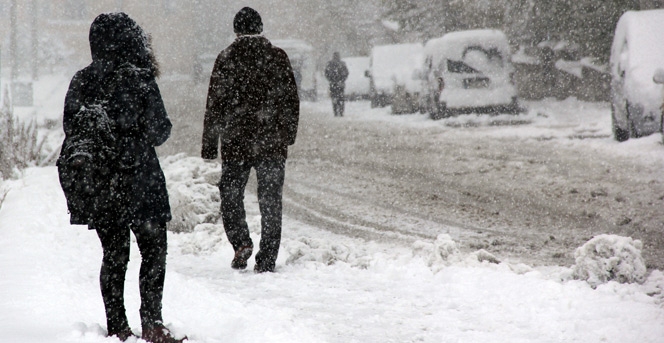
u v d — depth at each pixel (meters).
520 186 22.27
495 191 21.66
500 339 8.59
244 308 9.62
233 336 8.41
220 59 12.34
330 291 10.98
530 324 9.13
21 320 8.27
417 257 12.61
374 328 9.09
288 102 12.41
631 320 8.92
